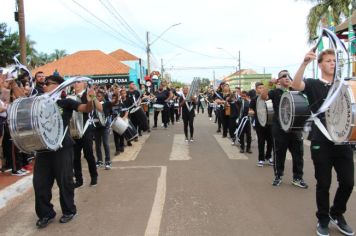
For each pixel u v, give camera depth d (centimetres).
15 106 484
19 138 484
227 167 902
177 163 958
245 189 708
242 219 551
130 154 1109
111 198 669
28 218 582
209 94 2436
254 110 907
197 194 677
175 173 845
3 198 643
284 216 561
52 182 555
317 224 511
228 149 1164
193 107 1355
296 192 686
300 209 591
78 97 651
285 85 709
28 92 783
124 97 1325
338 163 481
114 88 1071
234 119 1248
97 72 2573
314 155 483
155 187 730
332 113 452
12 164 807
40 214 543
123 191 710
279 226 522
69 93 724
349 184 475
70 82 551
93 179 754
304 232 500
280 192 686
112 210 604
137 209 605
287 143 720
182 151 1137
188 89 1354
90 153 741
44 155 542
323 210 484
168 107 1872
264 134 902
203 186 730
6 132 809
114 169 905
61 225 546
